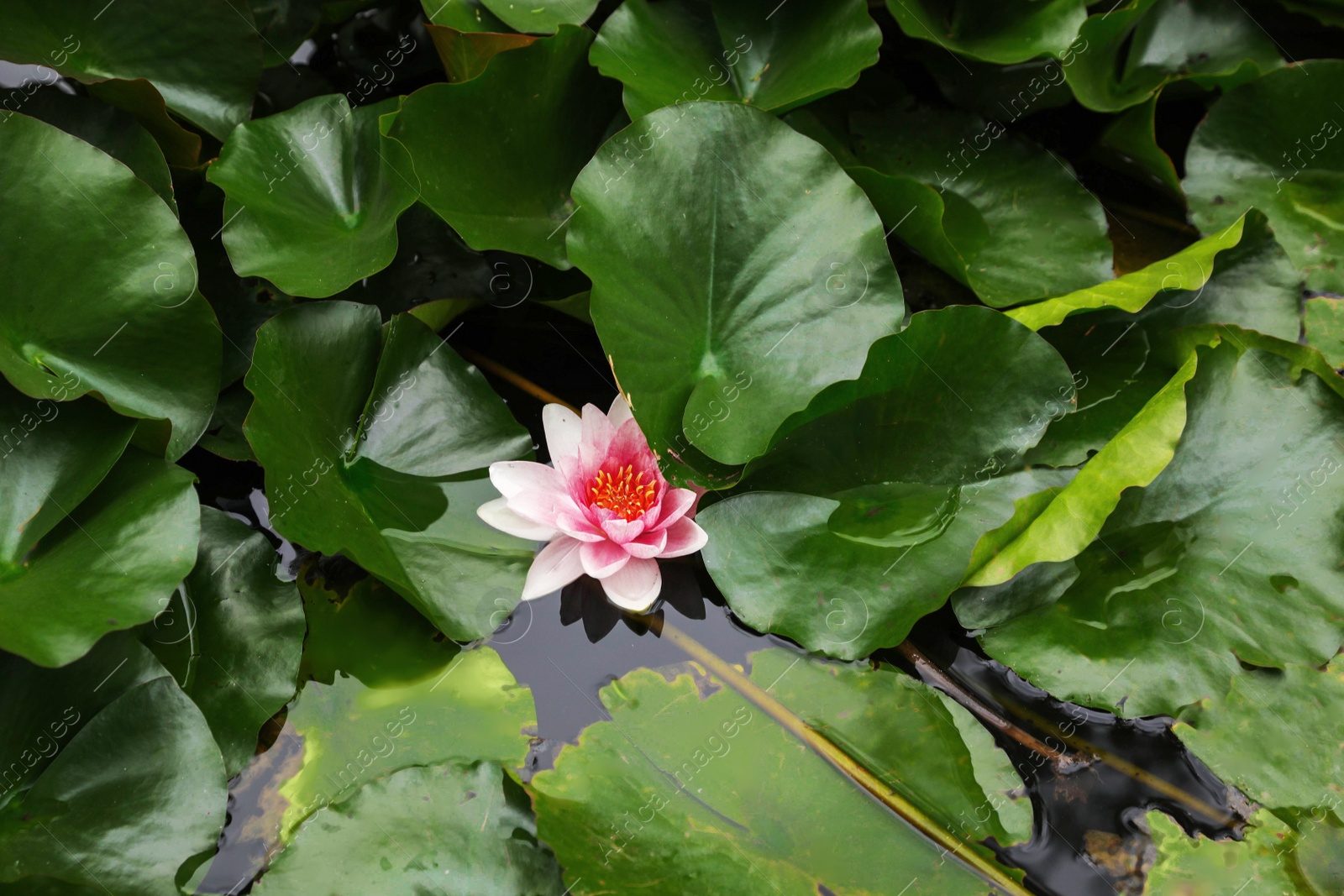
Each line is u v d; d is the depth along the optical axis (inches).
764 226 49.6
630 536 48.1
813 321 49.2
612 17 52.4
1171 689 47.3
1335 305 52.5
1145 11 55.1
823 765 46.8
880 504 49.0
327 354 48.8
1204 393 49.4
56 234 47.1
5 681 45.3
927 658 48.3
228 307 50.6
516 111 50.6
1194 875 45.8
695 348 49.3
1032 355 48.8
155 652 46.7
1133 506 48.9
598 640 48.3
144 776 45.4
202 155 52.0
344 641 47.8
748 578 48.2
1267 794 46.5
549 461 50.4
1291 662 47.4
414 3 55.8
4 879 44.2
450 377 49.9
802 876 45.5
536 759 46.6
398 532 48.3
